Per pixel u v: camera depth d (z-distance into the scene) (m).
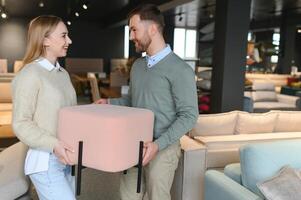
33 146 1.52
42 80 1.56
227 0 4.02
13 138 3.23
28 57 1.63
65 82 1.70
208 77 5.16
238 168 2.28
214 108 4.33
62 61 11.28
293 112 3.47
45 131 1.54
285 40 8.64
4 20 10.53
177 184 2.70
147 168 1.85
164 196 1.87
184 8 8.07
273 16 9.18
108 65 11.97
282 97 7.26
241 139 3.03
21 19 10.71
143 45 1.77
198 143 2.82
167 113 1.79
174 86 1.73
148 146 1.49
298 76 8.44
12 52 10.80
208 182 2.29
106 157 1.31
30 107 1.53
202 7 7.87
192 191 2.68
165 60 1.76
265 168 2.00
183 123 1.70
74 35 11.51
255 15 9.05
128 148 1.36
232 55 4.12
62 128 1.43
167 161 1.82
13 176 2.10
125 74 7.22
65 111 1.42
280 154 2.06
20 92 1.52
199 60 7.39
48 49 1.64
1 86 5.36
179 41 12.63
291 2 6.91
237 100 4.23
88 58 11.66
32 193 2.53
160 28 1.75
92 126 1.32
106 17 10.72
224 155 2.85
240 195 1.96
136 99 1.89
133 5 7.23
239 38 4.12
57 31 1.62
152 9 1.72
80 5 7.95
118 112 1.42
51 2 7.70
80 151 1.36
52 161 1.62
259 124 3.31
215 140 2.94
